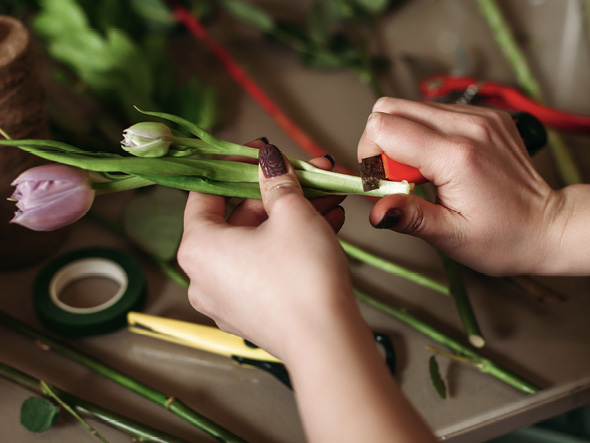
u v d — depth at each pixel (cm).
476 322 55
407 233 50
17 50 51
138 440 50
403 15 89
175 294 59
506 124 52
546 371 54
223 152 46
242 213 48
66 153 44
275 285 38
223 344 54
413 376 54
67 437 50
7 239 58
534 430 67
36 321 58
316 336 36
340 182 49
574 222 51
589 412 68
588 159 68
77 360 54
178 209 63
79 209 44
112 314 56
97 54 70
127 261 59
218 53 80
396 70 81
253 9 81
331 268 37
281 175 42
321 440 34
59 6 72
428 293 59
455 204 50
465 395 52
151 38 73
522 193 50
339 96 78
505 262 52
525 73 76
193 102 71
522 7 90
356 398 34
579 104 77
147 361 55
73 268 59
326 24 81
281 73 81
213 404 52
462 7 90
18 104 52
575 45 84
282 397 53
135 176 45
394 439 33
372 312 58
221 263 40
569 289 59
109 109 74
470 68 81
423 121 52
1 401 53
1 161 53
